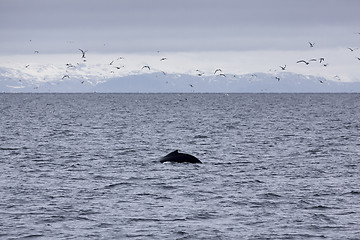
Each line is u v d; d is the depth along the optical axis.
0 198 96.19
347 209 89.75
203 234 77.06
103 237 75.88
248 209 89.69
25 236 76.00
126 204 92.75
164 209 89.56
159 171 124.44
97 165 134.00
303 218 84.44
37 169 127.81
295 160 143.75
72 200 95.31
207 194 100.38
